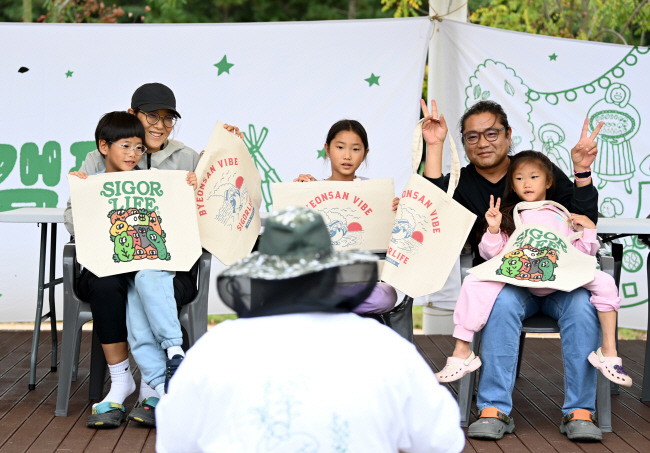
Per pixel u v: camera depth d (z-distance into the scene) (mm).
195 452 1724
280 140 5516
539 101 5613
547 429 3641
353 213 3855
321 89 5508
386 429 1642
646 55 5605
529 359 5027
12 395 4082
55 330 4613
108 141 3725
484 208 4059
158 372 3551
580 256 3557
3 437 3430
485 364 3592
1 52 5402
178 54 5473
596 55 5617
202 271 3719
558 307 3590
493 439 3473
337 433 1582
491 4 10047
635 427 3684
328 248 1696
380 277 3713
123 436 3457
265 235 1710
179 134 5488
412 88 5492
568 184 3984
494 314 3557
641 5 9367
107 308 3592
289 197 3842
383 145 5508
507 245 3660
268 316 1701
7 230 5457
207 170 3820
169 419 1695
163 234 3631
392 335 1731
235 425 1599
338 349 1651
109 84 5461
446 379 3562
